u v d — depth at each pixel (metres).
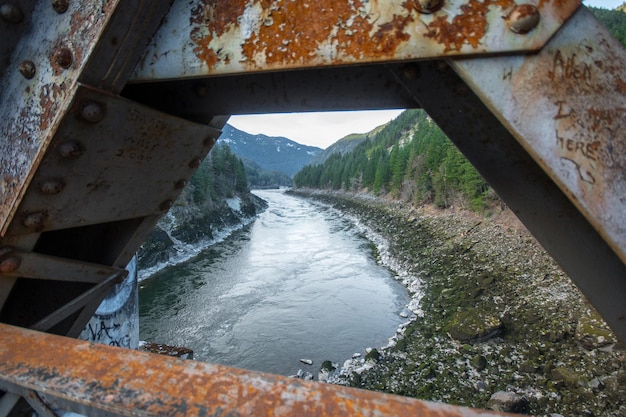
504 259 22.23
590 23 0.73
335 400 0.74
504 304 16.36
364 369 12.60
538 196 1.08
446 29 0.77
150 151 1.38
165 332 15.76
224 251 32.38
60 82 1.05
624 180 0.70
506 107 0.75
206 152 1.69
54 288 1.68
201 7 0.98
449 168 39.22
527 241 23.84
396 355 13.44
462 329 14.06
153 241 27.30
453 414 0.70
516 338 13.58
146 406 0.75
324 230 44.25
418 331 15.23
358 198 72.56
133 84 1.33
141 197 1.52
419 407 0.72
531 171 1.07
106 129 1.16
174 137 1.43
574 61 0.73
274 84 1.32
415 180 51.09
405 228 38.72
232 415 0.72
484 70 0.77
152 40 1.04
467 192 35.78
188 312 17.89
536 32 0.73
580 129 0.72
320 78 1.29
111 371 0.85
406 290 21.17
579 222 1.03
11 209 1.11
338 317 17.22
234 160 69.56
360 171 84.62
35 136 1.09
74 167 1.16
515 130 0.75
